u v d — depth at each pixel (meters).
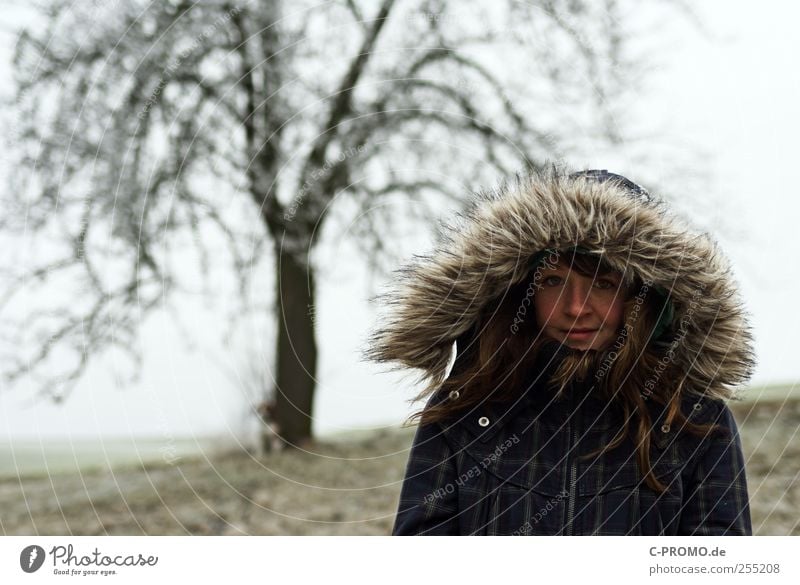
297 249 6.59
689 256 1.64
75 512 4.97
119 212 5.62
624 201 1.66
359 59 6.46
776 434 5.62
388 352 1.82
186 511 4.90
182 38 5.86
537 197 1.70
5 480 6.26
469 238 1.75
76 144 5.57
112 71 5.72
